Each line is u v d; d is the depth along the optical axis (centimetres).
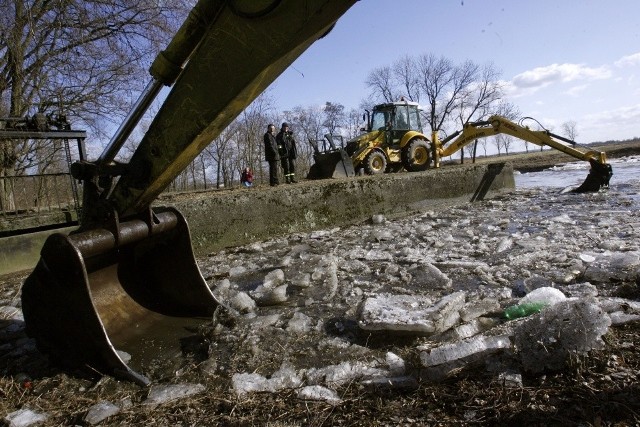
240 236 740
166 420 220
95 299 324
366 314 316
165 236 364
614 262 405
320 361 279
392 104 1588
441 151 1554
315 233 799
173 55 249
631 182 1372
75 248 264
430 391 216
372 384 230
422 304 341
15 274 641
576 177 2069
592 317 222
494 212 941
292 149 1331
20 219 703
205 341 315
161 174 280
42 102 1267
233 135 3988
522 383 211
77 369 283
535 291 329
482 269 447
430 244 615
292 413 214
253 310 388
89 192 308
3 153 1034
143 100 272
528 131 1286
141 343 318
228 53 229
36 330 286
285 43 212
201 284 364
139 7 1285
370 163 1484
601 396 192
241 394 237
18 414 233
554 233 620
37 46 1202
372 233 747
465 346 245
